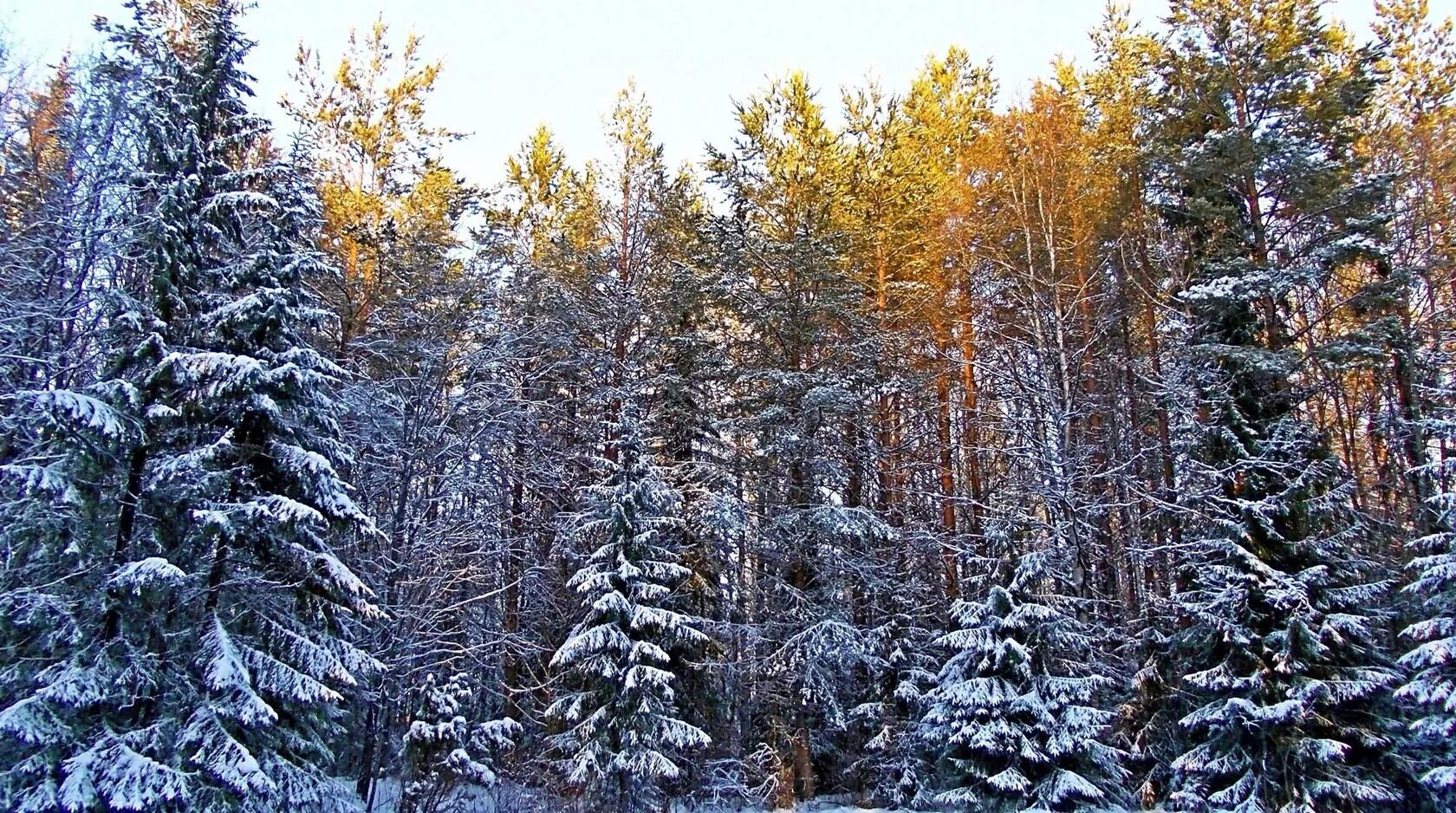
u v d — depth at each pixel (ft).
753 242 55.06
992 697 40.34
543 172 71.61
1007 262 55.47
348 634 37.68
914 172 61.87
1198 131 54.85
